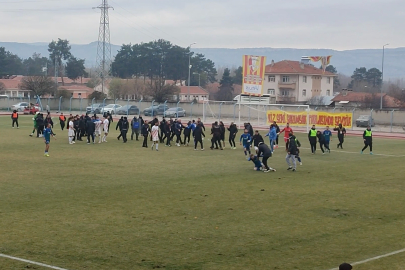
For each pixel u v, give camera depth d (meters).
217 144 35.69
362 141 43.34
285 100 104.62
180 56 145.25
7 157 27.47
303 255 11.34
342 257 11.27
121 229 13.21
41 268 10.19
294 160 24.67
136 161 26.89
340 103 96.75
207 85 151.38
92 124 36.03
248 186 19.98
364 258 11.24
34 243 11.84
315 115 55.62
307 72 109.06
